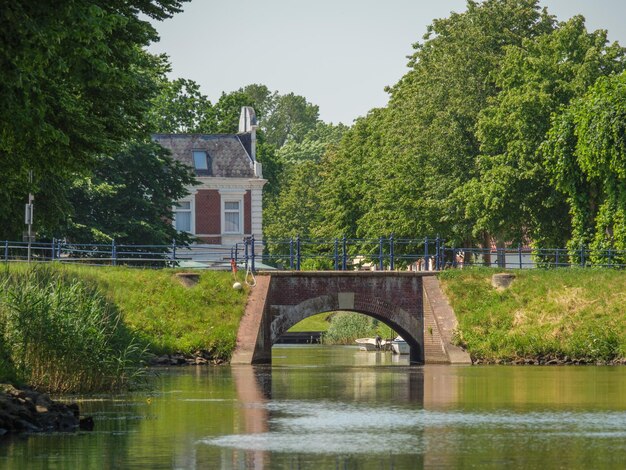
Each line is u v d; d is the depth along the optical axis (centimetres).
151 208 8200
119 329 4588
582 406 3822
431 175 8319
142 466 2584
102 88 4072
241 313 6306
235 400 4038
